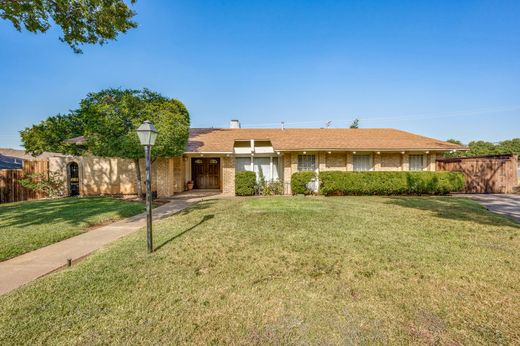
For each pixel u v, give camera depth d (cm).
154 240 569
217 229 657
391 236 591
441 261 440
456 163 1647
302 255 470
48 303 311
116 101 1099
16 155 3017
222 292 337
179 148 1239
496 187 1594
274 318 280
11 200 1398
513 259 450
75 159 1515
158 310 296
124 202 1170
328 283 361
